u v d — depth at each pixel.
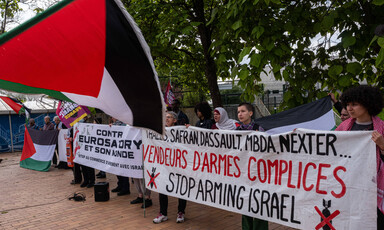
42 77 1.95
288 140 3.34
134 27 2.26
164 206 5.04
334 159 2.97
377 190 2.75
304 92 5.21
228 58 5.50
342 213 2.91
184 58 10.95
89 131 7.02
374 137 2.64
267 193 3.54
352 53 4.37
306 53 5.43
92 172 7.84
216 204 4.10
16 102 12.12
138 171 5.83
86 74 2.13
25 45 1.86
